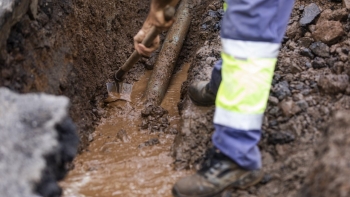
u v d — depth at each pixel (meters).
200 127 2.69
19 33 2.46
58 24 2.83
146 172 2.59
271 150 2.43
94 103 3.23
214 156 2.19
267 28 2.06
